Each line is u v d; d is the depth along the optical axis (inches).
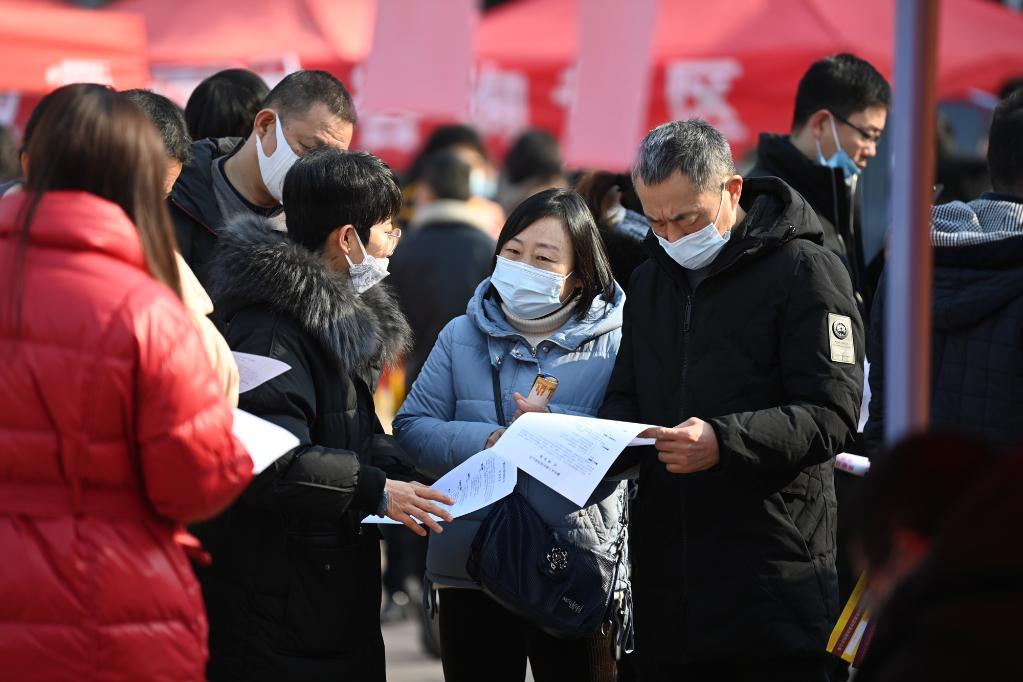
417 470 332.5
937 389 294.4
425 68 449.7
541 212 324.5
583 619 305.4
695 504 296.8
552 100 665.6
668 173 287.4
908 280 204.7
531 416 297.0
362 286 304.8
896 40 206.4
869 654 166.1
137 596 220.4
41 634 213.6
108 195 226.7
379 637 308.0
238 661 290.4
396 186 306.0
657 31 630.5
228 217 352.5
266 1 662.5
